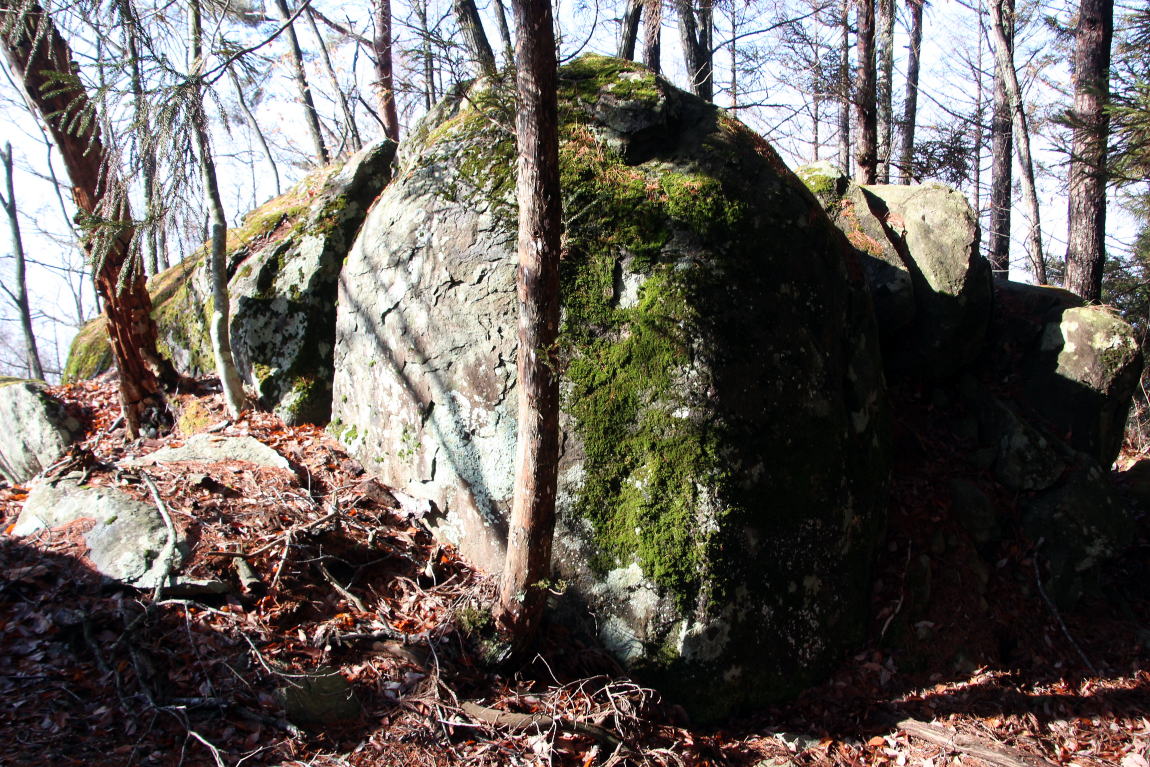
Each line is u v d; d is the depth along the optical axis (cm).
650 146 571
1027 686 537
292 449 631
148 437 717
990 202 1653
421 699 417
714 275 527
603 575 495
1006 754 458
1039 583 609
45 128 619
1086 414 689
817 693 508
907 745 471
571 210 541
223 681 399
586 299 529
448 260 570
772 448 520
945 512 623
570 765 404
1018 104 1194
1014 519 641
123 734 364
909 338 714
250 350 698
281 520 519
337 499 562
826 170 771
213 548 473
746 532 497
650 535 491
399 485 588
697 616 478
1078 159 854
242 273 726
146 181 501
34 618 418
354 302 632
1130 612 636
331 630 448
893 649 544
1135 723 509
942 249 711
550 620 494
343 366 648
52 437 709
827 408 556
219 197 676
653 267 528
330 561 503
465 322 556
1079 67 946
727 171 562
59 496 515
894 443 668
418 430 574
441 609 486
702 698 476
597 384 517
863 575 560
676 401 505
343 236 719
